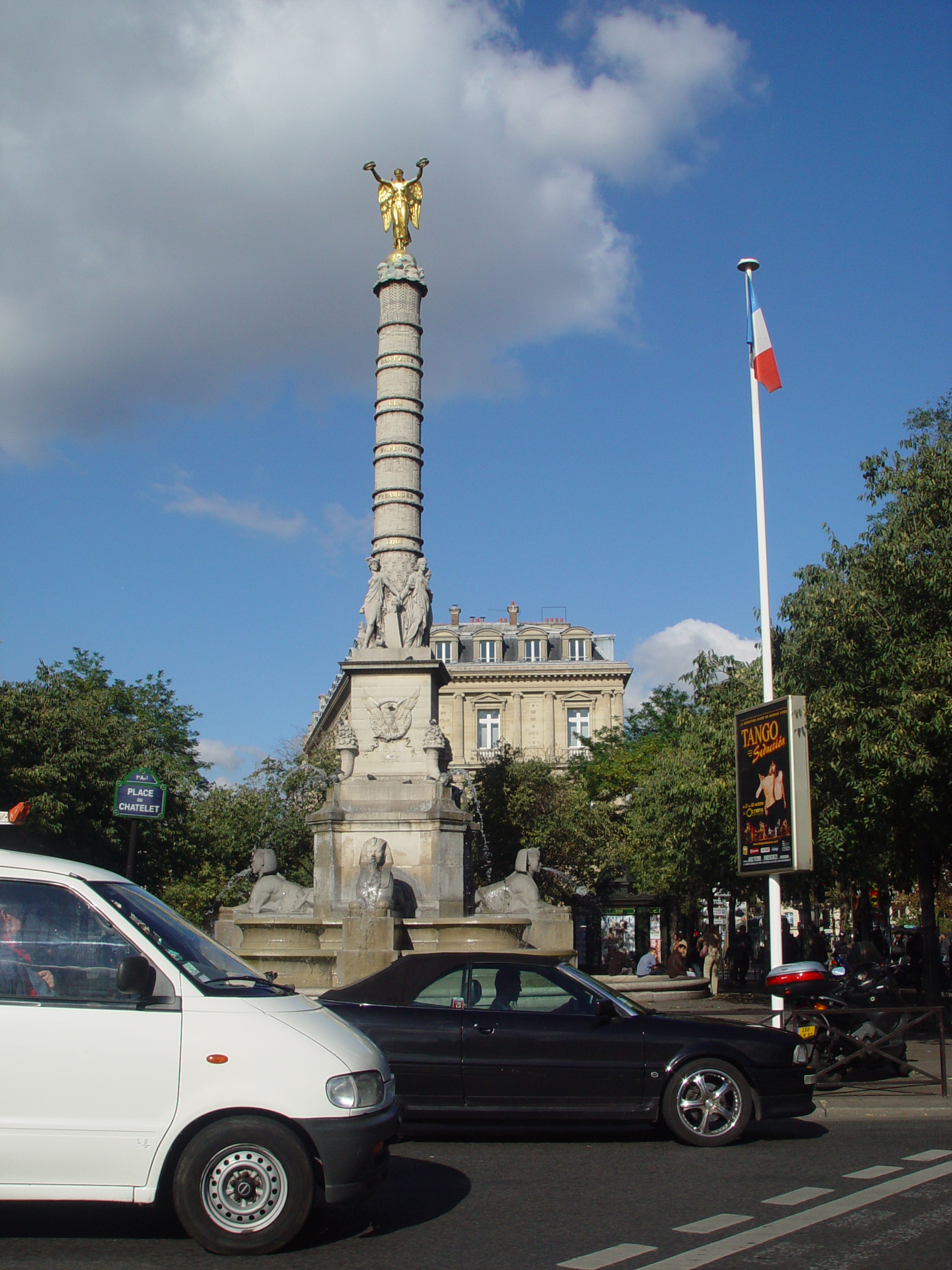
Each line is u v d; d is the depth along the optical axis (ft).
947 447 79.97
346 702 227.20
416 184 113.91
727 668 114.62
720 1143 39.19
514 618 325.83
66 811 120.67
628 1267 24.90
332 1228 28.37
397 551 103.65
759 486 68.85
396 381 107.04
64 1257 25.58
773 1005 60.64
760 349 71.20
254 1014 26.96
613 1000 41.52
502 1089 38.99
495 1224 28.78
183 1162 25.80
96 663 187.83
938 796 74.49
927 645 73.15
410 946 82.02
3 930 27.04
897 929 186.70
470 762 296.10
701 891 164.14
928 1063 61.77
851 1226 28.19
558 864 167.12
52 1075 25.63
